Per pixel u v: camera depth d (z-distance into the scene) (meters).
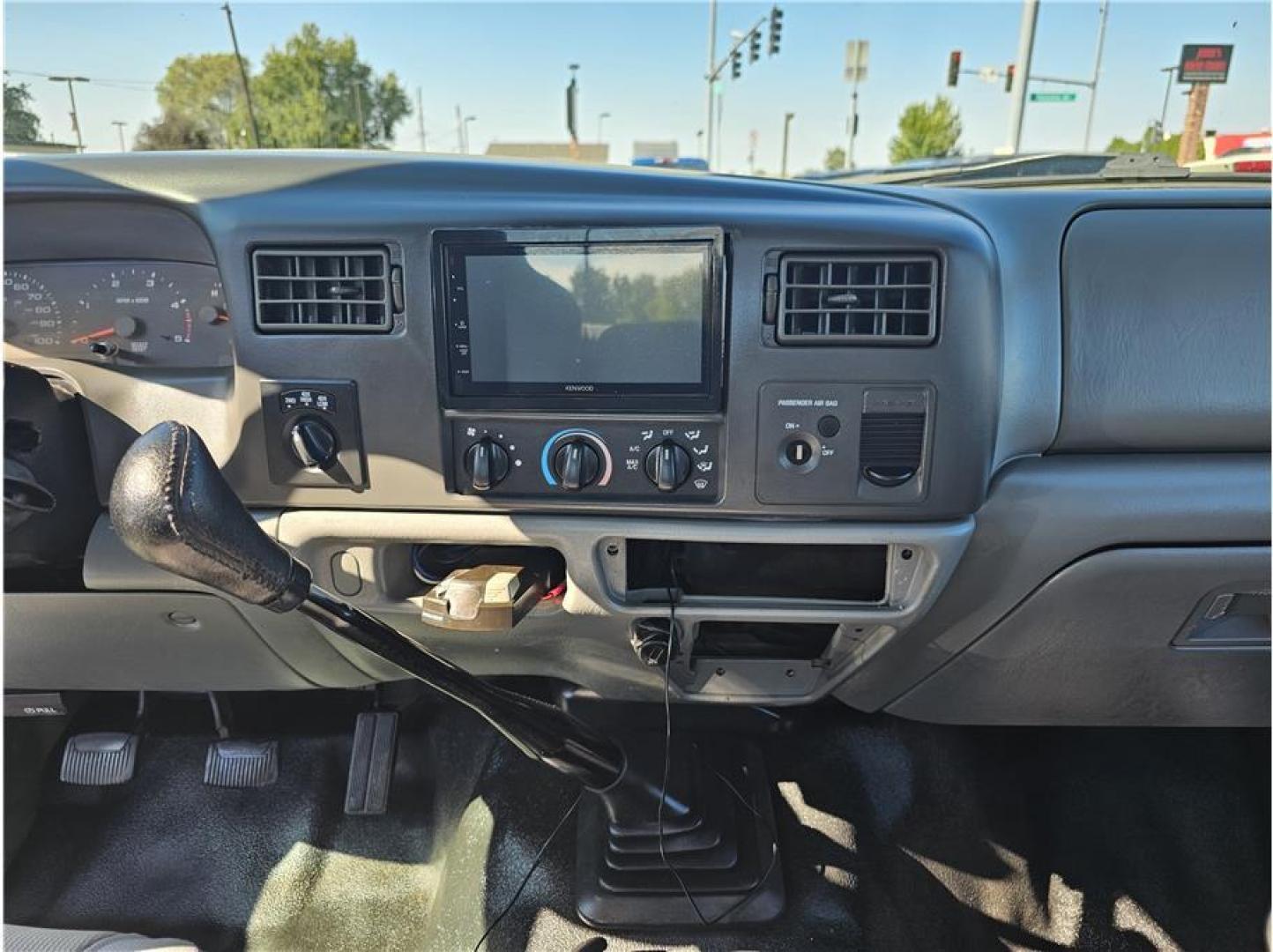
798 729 1.68
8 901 1.48
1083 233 1.14
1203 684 1.30
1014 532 1.16
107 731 1.67
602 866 1.40
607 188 1.05
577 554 1.13
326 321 1.07
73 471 1.20
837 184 1.19
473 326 1.05
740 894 1.37
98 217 1.10
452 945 1.36
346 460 1.11
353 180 1.06
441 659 1.03
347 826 1.59
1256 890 1.44
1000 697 1.35
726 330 1.03
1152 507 1.14
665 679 1.29
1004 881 1.45
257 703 1.75
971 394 1.05
